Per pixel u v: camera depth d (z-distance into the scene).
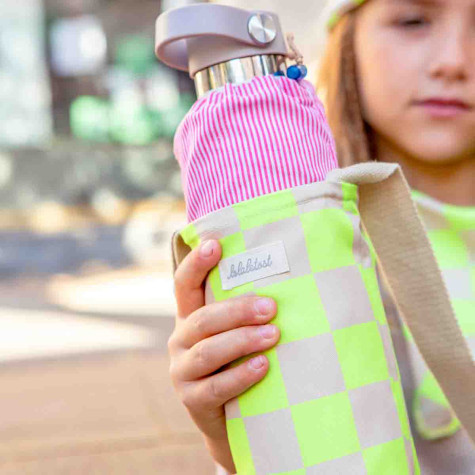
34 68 7.54
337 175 0.61
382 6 0.87
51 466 1.85
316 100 0.64
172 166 7.59
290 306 0.59
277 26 0.63
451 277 0.88
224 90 0.61
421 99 0.85
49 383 2.85
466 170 0.91
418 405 0.84
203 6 0.60
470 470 0.83
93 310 4.71
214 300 0.63
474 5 0.83
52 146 7.37
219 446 0.75
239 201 0.60
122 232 7.21
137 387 2.70
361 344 0.59
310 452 0.57
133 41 7.80
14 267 6.82
